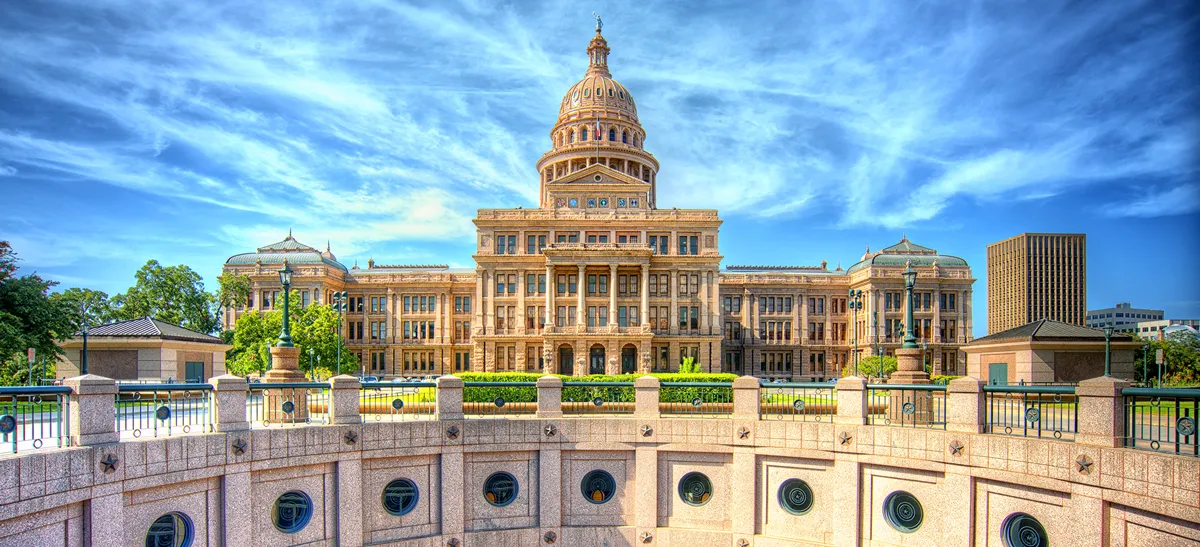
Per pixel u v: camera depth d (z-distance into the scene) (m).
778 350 97.88
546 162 107.12
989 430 17.48
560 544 20.31
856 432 18.75
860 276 96.25
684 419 20.45
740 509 19.91
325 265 93.75
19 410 27.16
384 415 22.23
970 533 16.80
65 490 13.70
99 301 74.69
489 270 81.81
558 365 78.56
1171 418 25.86
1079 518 14.91
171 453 15.60
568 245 77.50
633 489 20.59
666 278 80.94
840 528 18.80
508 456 20.42
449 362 95.31
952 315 93.88
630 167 105.06
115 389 15.11
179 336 41.84
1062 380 36.62
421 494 19.56
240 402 17.28
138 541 15.15
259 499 17.33
